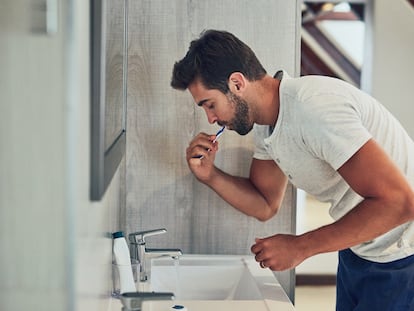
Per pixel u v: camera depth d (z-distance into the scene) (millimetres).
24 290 875
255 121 1953
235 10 2217
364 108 1885
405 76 5520
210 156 2145
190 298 2125
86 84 972
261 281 1974
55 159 859
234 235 2285
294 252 1830
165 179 2258
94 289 1129
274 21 2227
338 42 7758
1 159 857
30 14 842
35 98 853
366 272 2041
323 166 1930
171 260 2152
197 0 2205
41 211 865
